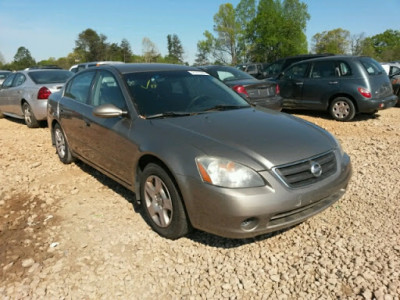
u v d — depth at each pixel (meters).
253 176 2.86
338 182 3.26
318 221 3.67
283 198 2.86
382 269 2.87
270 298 2.64
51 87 8.64
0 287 2.86
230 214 2.80
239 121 3.61
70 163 5.77
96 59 78.06
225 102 4.27
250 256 3.15
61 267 3.07
